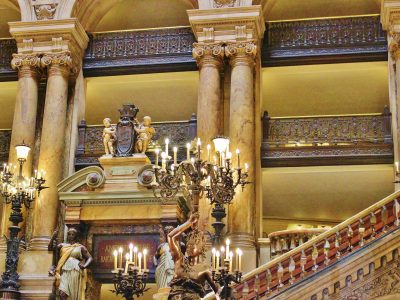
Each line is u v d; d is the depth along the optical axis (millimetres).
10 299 13719
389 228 11195
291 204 19656
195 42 17688
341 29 17688
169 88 19438
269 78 18859
